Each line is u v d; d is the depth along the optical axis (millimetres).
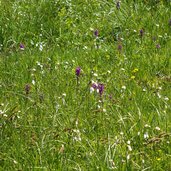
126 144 6289
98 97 7527
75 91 7762
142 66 9047
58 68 8820
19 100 7484
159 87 8031
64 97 7566
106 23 11023
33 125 6738
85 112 7070
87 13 11531
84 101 7387
